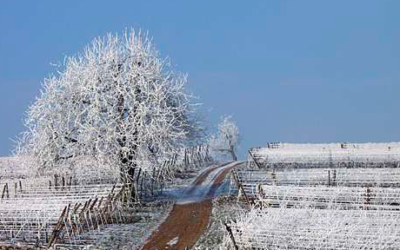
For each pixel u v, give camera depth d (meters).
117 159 48.56
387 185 46.34
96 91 49.56
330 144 77.50
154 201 49.34
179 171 68.62
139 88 50.72
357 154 64.50
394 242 25.61
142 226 39.69
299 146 77.00
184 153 71.00
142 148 49.06
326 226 27.19
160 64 52.56
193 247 33.62
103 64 51.31
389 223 27.44
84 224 38.16
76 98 50.38
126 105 49.78
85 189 45.84
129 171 49.97
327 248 26.23
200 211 44.16
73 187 47.16
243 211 41.38
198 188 55.91
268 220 28.52
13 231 36.84
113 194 41.91
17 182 51.44
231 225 28.47
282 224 27.89
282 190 38.53
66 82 50.56
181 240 35.59
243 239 27.62
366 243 25.69
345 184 47.31
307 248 26.55
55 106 50.09
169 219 41.78
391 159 62.41
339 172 48.12
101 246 34.25
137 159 48.41
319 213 29.78
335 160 63.41
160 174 55.16
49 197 41.81
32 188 48.81
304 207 34.84
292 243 26.77
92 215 38.66
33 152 49.69
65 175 51.50
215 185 56.97
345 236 26.22
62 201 39.22
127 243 35.09
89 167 50.22
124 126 48.88
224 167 74.00
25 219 36.56
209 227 38.28
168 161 55.81
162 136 49.53
